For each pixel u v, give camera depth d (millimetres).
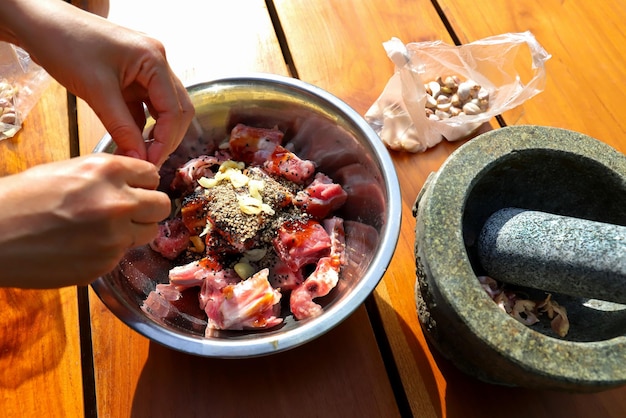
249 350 380
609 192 415
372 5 631
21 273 322
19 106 556
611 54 599
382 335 475
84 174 321
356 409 434
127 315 393
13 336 454
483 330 349
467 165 397
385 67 598
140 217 345
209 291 454
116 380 441
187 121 425
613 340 349
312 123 498
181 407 433
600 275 371
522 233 406
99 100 393
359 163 478
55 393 436
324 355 450
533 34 612
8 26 388
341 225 493
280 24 627
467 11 627
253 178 496
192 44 608
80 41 382
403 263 494
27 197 311
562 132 413
